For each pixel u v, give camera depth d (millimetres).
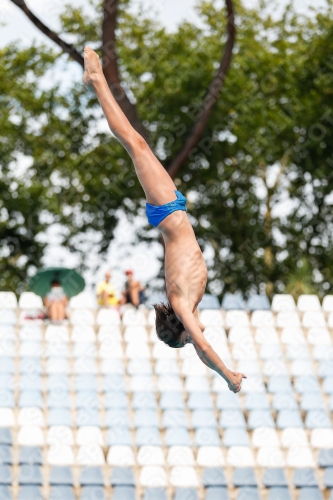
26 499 21891
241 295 44188
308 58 43062
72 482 22750
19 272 45281
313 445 25203
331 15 44062
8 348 27797
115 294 32188
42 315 29547
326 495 23297
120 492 22625
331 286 44344
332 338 30281
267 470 23859
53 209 43562
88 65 11781
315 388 27516
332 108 42719
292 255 44750
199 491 23250
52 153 44344
